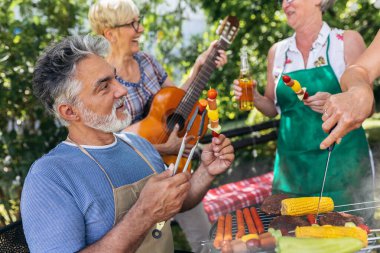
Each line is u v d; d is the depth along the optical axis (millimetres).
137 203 1582
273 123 3746
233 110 4438
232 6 4359
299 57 2684
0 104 3498
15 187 3637
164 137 2746
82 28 3805
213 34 4387
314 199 1993
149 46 4316
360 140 2602
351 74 1772
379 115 6262
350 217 1825
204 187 2062
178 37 4375
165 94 2801
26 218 1604
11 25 3547
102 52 1780
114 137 1885
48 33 3686
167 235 1893
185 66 4406
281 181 2795
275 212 1979
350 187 2572
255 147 4660
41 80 1719
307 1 2568
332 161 2598
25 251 1862
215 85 4348
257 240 1613
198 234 3027
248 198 3109
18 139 3611
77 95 1701
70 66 1688
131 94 2773
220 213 2998
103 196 1692
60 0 3703
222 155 1992
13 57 3527
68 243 1571
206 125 2893
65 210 1600
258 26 4398
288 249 1549
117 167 1782
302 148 2670
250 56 4473
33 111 3631
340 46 2590
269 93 2934
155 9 4258
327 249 1546
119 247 1569
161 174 1626
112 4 2670
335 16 4621
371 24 4785
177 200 1576
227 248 1610
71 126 1779
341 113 1558
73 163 1698
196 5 4391
